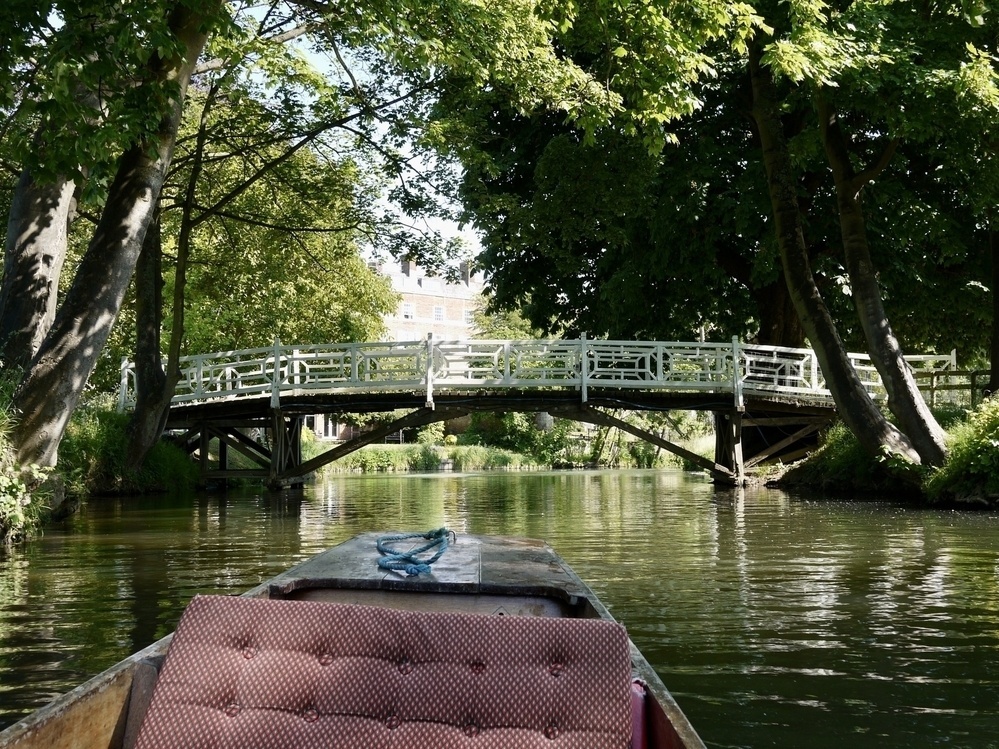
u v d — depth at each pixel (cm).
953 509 1384
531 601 405
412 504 1627
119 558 883
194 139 1853
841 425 1894
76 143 791
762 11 1405
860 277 1529
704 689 433
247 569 805
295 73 1400
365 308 3161
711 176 1872
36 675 454
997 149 1482
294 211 1994
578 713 234
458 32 1089
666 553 911
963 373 1992
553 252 1861
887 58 1288
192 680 246
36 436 990
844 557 873
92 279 1002
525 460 4369
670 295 2058
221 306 2761
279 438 1959
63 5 778
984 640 527
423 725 234
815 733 372
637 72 1109
